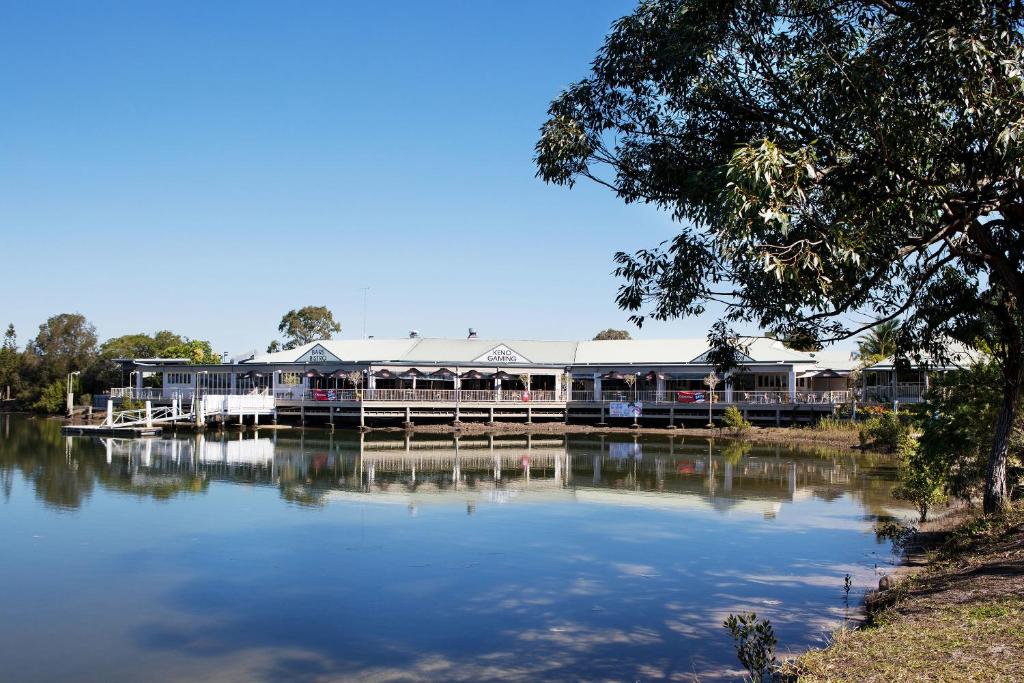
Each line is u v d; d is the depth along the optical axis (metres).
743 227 9.40
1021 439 18.95
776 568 18.41
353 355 65.44
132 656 13.19
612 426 62.31
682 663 12.49
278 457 40.88
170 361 73.94
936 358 16.11
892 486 31.30
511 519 24.47
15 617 15.07
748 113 12.20
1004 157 10.27
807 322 13.35
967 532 16.61
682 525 23.58
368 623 14.74
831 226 10.20
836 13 11.59
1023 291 12.50
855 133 11.08
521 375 65.62
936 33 10.15
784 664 9.51
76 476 32.81
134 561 19.08
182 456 40.78
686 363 63.00
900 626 10.36
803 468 37.22
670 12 11.84
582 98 13.06
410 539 21.56
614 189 13.77
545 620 14.82
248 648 13.50
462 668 12.50
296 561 19.16
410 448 46.50
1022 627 9.60
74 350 98.38
